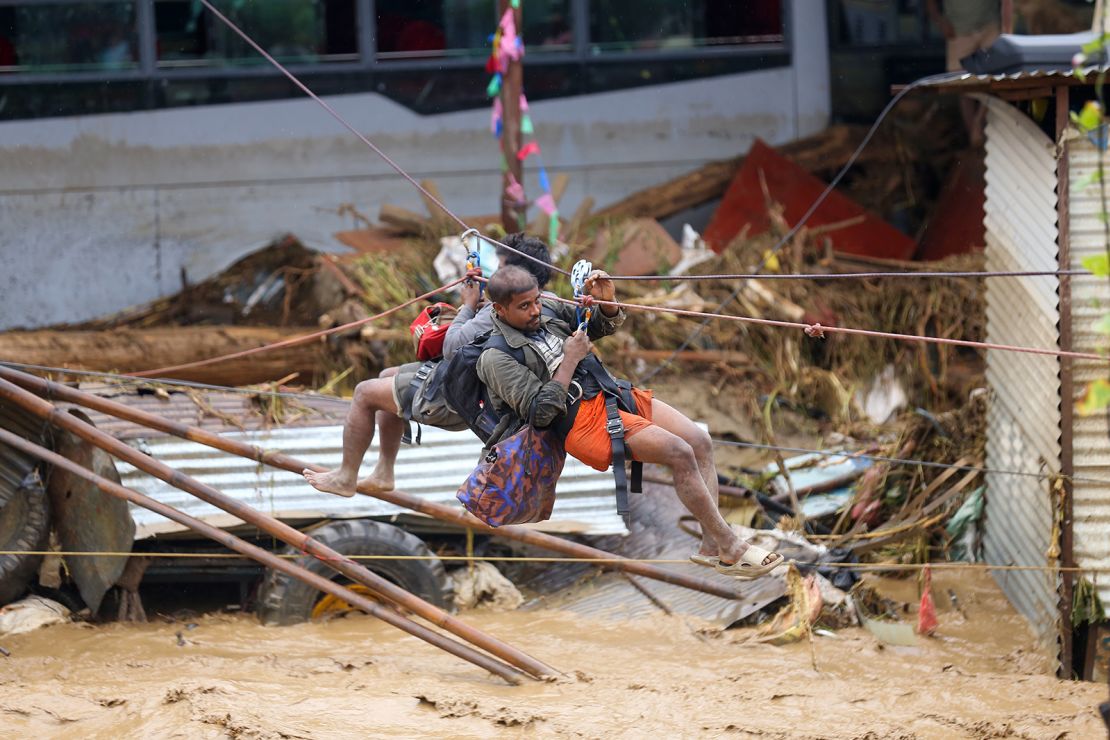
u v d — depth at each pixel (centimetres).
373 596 3366
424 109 5312
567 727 2338
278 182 5262
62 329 5003
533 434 2156
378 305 4284
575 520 3578
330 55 5269
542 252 2386
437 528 3556
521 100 4441
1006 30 3906
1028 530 3434
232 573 3428
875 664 3072
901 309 4516
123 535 3250
